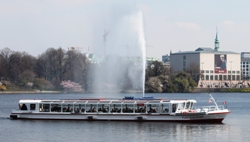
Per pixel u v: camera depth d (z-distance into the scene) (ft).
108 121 618.44
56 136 522.47
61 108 636.89
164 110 611.06
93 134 531.09
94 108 628.28
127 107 619.26
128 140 498.28
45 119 639.35
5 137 519.60
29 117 645.51
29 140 502.38
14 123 613.93
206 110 615.57
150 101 615.16
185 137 515.91
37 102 644.27
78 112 630.74
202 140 502.38
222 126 592.60
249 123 640.17
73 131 550.77
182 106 613.93
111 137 513.86
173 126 581.53
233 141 498.69
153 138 508.94
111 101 624.18
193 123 604.49
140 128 565.53
